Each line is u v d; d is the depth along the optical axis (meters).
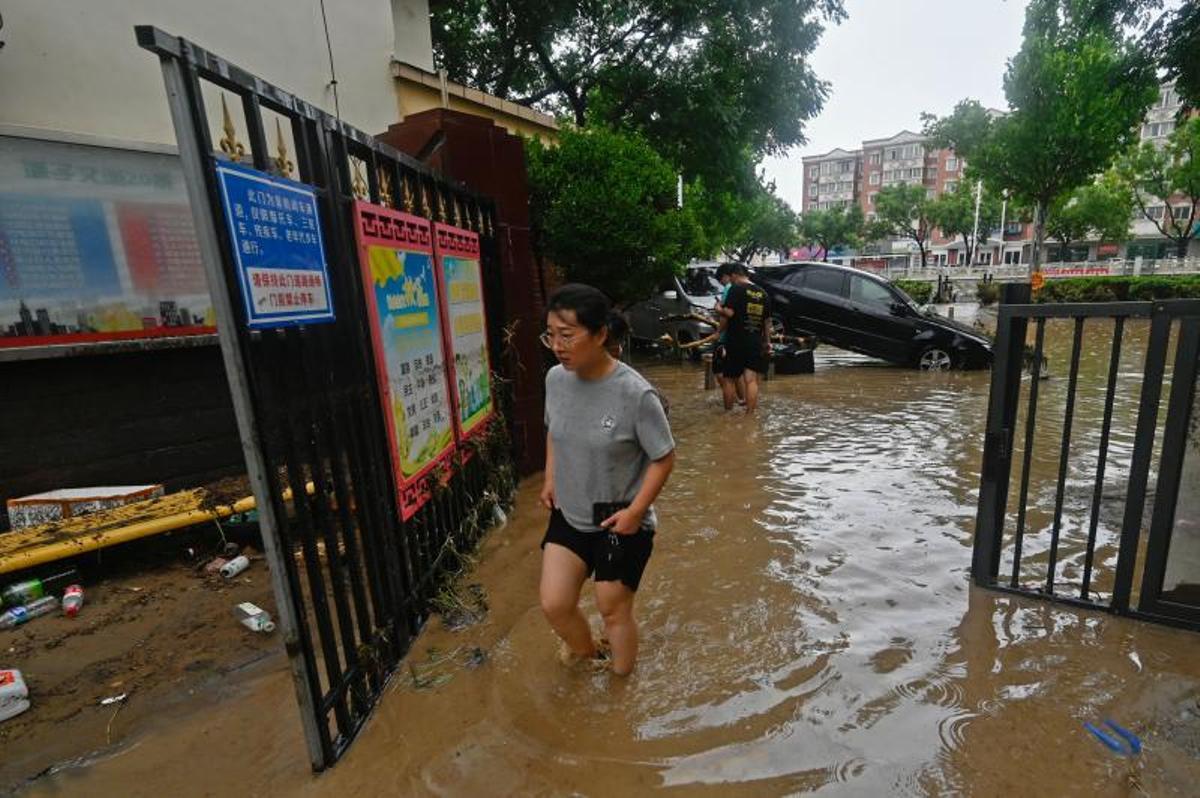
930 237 72.75
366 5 6.38
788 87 14.57
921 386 9.62
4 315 3.76
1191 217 36.06
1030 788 2.07
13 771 2.31
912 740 2.30
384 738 2.39
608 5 13.34
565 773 2.20
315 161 2.40
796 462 5.76
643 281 8.33
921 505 4.63
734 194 16.69
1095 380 9.58
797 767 2.19
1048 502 4.61
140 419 4.44
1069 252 57.75
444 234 3.70
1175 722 2.34
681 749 2.29
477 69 14.59
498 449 4.69
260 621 3.21
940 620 3.10
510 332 4.99
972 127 19.95
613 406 2.36
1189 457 2.87
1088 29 13.73
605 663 2.80
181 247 4.46
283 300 2.07
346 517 2.45
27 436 4.00
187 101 1.69
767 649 2.89
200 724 2.53
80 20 4.19
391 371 2.91
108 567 3.87
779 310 11.99
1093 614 3.12
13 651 3.06
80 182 3.99
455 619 3.23
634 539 2.50
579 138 7.81
